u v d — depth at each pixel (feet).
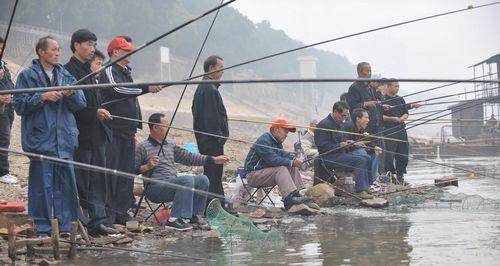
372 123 36.50
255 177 28.32
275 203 31.45
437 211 27.40
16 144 51.78
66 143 19.57
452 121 36.73
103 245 19.33
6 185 31.45
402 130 37.78
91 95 21.27
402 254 17.19
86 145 21.02
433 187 37.27
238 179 29.86
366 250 18.04
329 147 32.27
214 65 26.11
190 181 23.03
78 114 20.97
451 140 123.65
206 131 26.00
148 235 21.77
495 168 59.31
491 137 106.73
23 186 31.76
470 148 97.50
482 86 117.08
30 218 19.53
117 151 22.81
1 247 18.71
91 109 20.93
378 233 21.29
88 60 21.40
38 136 19.34
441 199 31.71
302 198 27.45
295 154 36.04
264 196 32.07
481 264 15.51
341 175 32.71
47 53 19.52
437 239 19.51
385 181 38.63
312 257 17.24
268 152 27.89
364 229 22.40
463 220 24.00
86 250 18.90
